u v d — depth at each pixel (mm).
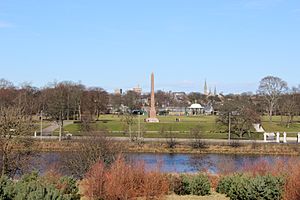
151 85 121188
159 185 26266
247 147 76750
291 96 120125
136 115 141625
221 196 28844
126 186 23484
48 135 83375
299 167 24406
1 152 34062
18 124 36719
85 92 123062
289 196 22984
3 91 104562
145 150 74188
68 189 24938
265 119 122188
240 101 106812
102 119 119625
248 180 26875
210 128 98375
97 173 24188
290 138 90312
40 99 105062
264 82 122188
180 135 89625
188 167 53469
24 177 25719
